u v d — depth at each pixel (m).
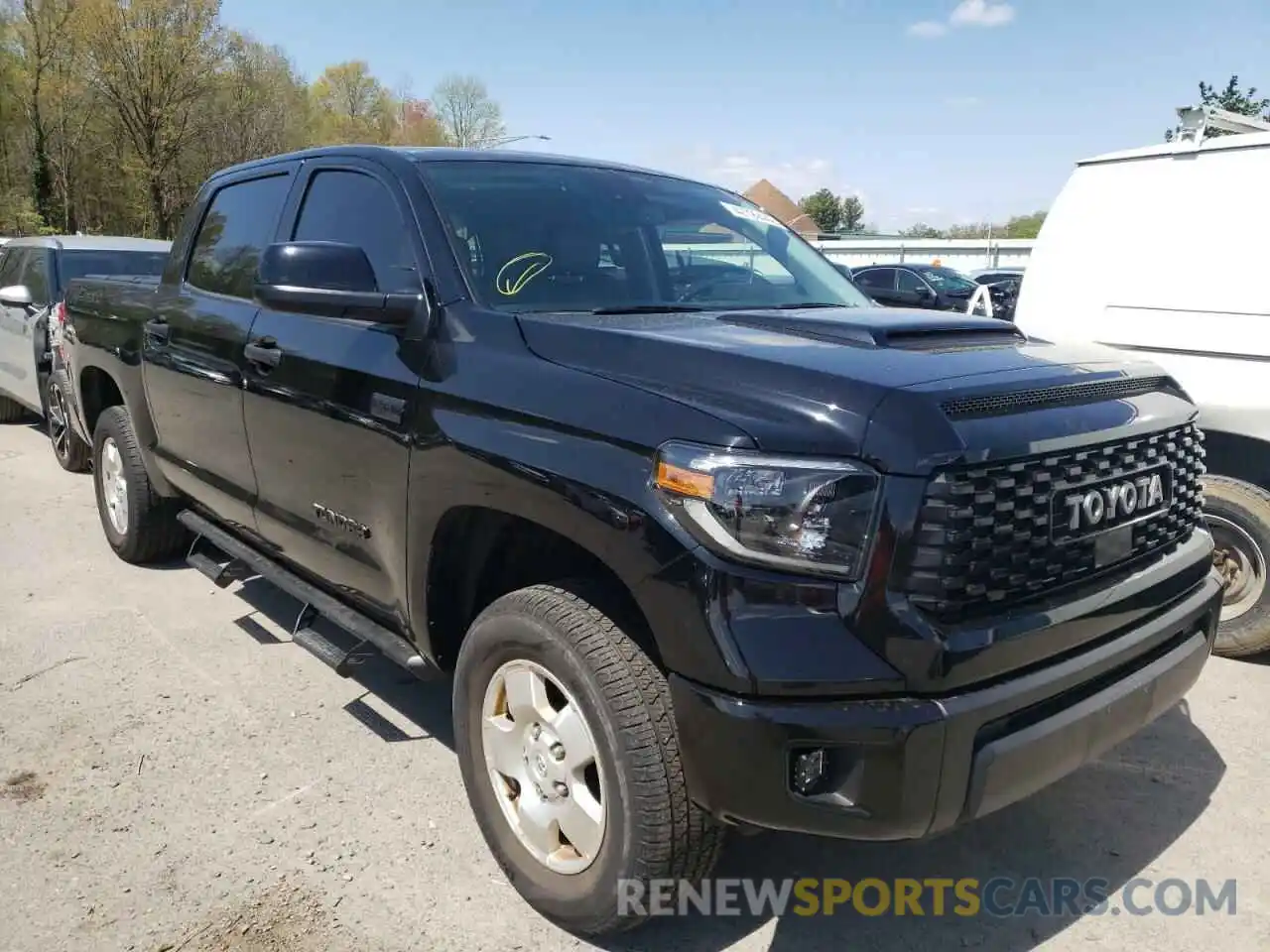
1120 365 2.88
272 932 2.74
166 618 4.96
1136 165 4.92
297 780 3.51
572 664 2.52
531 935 2.75
